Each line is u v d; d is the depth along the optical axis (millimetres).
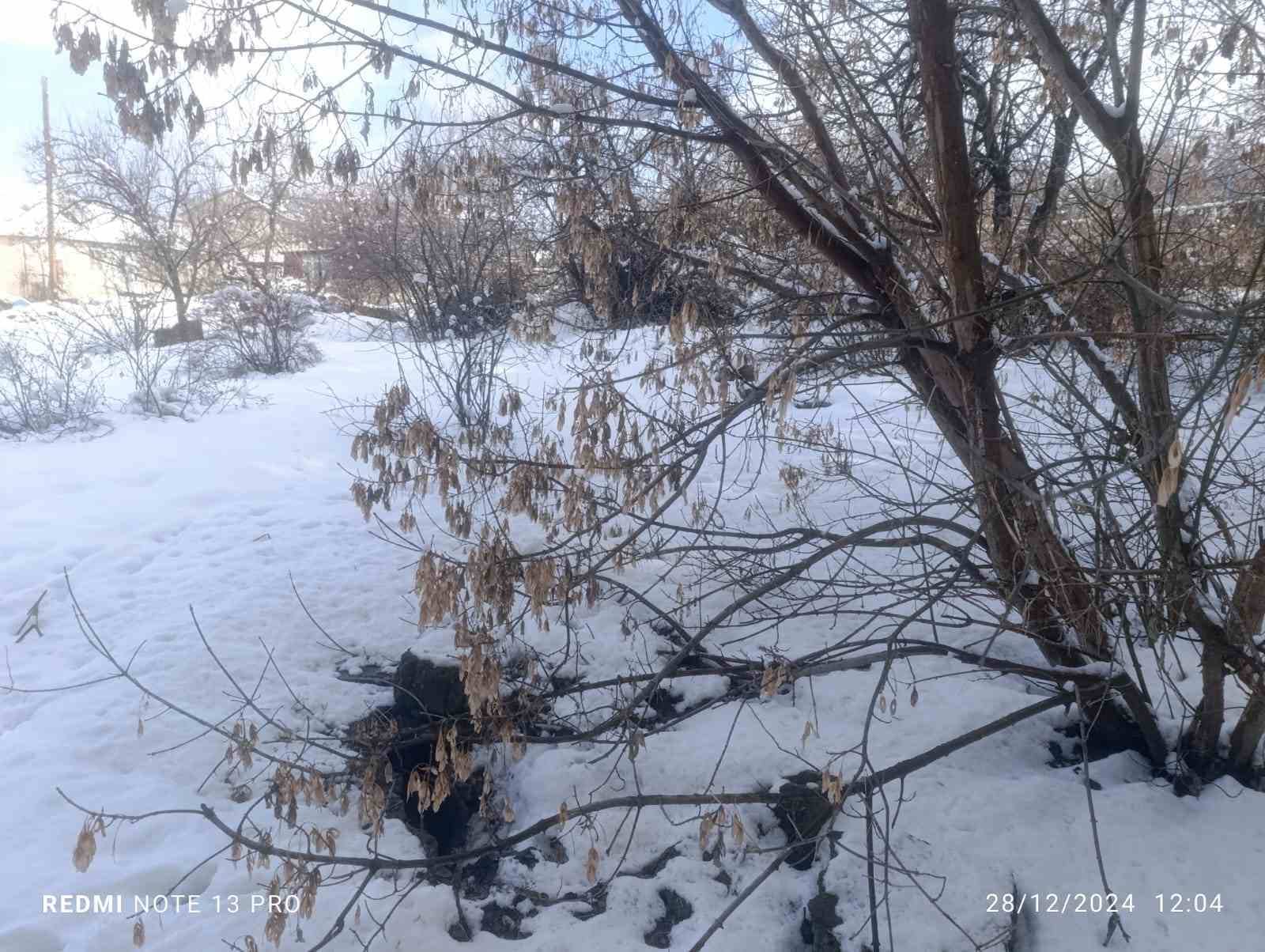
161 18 3682
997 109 5297
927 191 5066
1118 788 4207
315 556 6652
